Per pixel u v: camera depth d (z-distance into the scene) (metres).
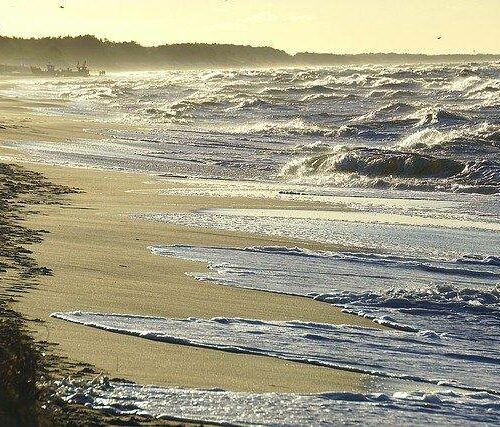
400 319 35.81
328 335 31.98
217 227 60.81
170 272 43.12
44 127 157.88
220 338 29.88
